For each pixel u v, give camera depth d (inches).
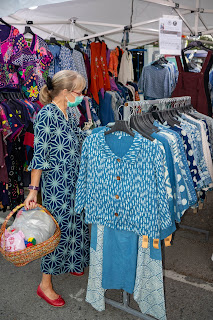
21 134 125.2
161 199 68.2
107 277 80.7
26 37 170.4
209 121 112.3
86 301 90.1
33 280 106.3
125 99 197.9
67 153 83.7
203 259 118.1
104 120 176.1
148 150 67.1
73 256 92.7
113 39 206.2
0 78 121.2
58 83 79.8
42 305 93.7
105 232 77.5
